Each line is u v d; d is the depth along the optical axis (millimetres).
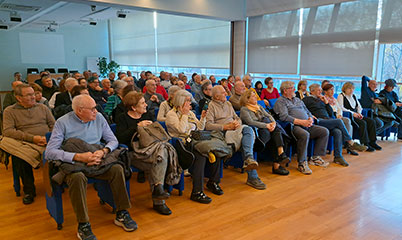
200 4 7738
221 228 2334
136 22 13305
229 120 3363
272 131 3422
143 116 2963
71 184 2117
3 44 13180
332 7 6684
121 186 2311
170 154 2617
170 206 2721
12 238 2201
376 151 4488
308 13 7129
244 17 8570
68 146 2277
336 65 6789
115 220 2383
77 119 2410
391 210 2621
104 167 2271
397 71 6051
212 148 2773
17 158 2715
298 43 7430
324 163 3789
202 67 10117
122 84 4000
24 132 2824
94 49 15492
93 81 4879
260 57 8383
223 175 3512
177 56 11156
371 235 2225
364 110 4734
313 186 3162
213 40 9562
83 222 2156
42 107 3033
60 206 2287
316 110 4227
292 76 7812
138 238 2201
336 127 3910
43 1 8328
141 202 2807
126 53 14438
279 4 7621
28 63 13820
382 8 5906
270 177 3443
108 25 15555
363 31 6254
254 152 3316
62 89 4461
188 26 10438
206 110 3176
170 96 3447
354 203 2756
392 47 6031
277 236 2213
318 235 2225
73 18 11547
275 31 7902
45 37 14102
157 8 7102
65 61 14750
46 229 2334
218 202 2797
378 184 3205
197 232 2277
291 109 3824
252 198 2879
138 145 2688
